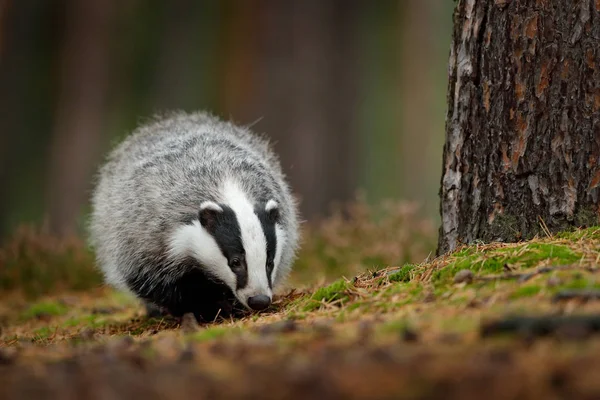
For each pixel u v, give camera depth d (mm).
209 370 6699
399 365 6203
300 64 31062
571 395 5531
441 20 42938
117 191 12945
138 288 12250
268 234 11203
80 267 18078
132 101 38594
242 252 11039
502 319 6941
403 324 7570
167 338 8844
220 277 11281
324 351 6891
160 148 13125
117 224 12523
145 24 38688
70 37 35344
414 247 17047
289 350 7129
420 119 39531
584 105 9758
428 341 6973
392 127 41188
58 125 35344
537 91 9953
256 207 11367
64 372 7051
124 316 13984
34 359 8055
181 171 12195
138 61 38656
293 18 31062
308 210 30828
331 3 31938
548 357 6164
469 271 8883
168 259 11812
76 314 14844
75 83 35188
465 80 10492
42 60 38312
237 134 14117
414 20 38906
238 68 31266
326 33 31625
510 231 10203
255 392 5977
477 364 6129
